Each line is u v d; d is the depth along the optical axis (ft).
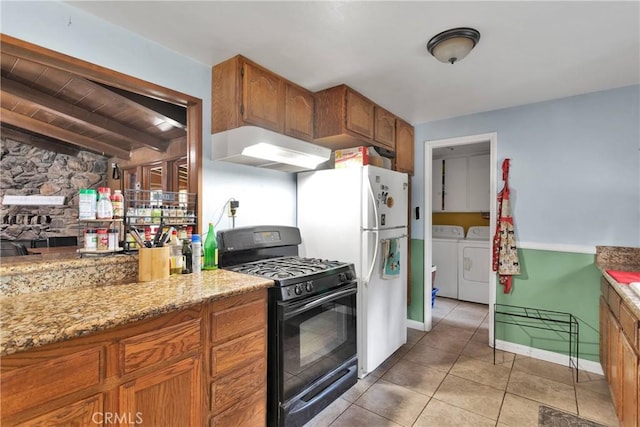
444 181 16.19
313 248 8.40
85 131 10.02
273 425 5.40
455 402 6.67
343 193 7.92
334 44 5.89
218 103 6.60
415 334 10.45
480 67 6.79
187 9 4.89
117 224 5.73
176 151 10.10
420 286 10.94
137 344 3.69
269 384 5.45
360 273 7.63
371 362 7.73
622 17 5.00
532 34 5.52
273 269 6.32
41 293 4.40
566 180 8.45
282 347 5.40
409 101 8.82
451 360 8.59
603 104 8.00
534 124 8.89
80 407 3.27
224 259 6.64
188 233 6.23
